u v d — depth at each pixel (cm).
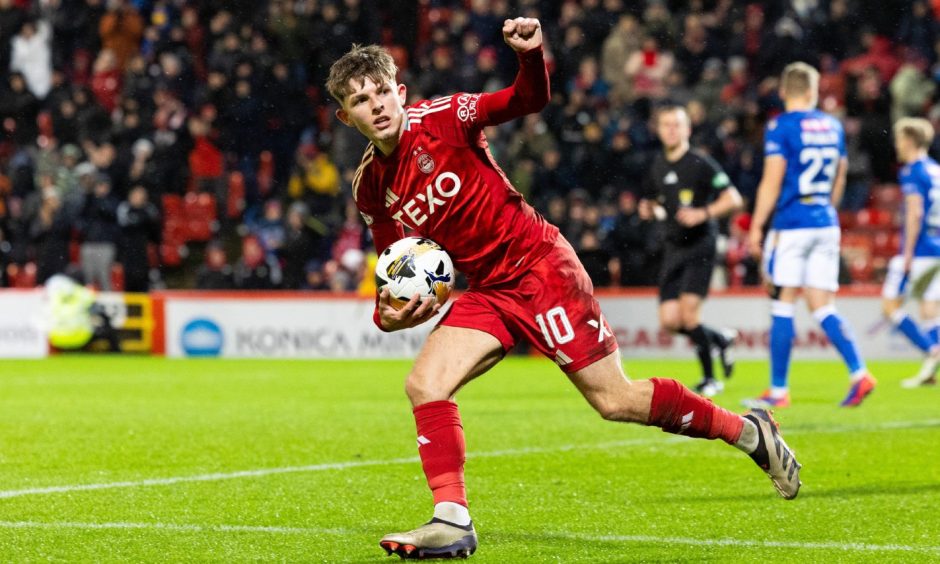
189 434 2606
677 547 1455
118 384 4009
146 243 5738
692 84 6241
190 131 6156
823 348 5178
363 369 4744
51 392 3706
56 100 6338
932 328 3928
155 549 1442
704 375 3534
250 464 2166
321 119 6303
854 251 5825
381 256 1448
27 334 5647
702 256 3447
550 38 6234
